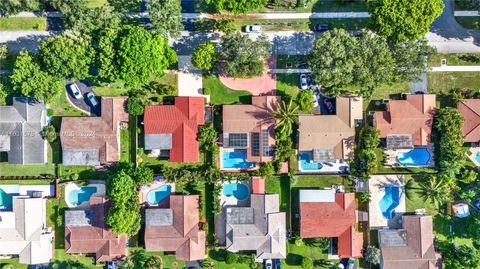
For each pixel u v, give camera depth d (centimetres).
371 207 7362
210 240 7312
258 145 7156
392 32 6881
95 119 7100
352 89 7312
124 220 6838
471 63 7331
